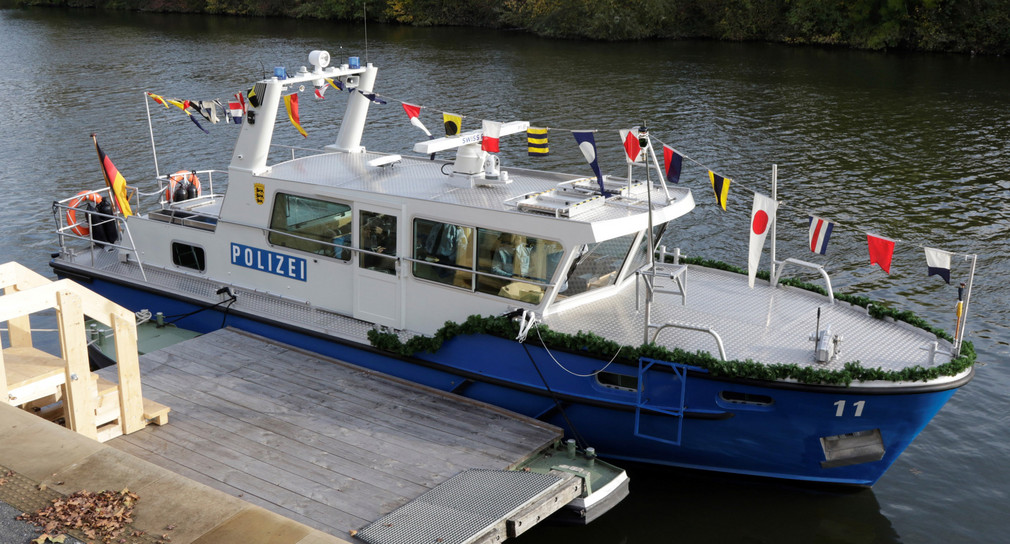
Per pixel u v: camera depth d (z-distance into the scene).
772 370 9.22
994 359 14.07
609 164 25.00
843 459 9.75
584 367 9.97
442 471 9.14
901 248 18.98
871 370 9.20
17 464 8.41
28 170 24.48
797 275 17.48
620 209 10.32
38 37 53.44
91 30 57.34
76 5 76.00
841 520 10.21
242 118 11.81
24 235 19.67
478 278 10.48
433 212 10.45
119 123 29.84
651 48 50.72
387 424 10.05
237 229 12.20
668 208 10.47
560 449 10.05
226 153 26.31
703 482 10.74
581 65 43.09
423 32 57.47
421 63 43.09
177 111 31.59
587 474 9.11
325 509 8.45
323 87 12.51
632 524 10.12
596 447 10.54
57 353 14.67
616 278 11.01
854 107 33.59
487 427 10.03
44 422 9.12
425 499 8.57
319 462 9.27
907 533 10.04
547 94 35.16
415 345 10.70
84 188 22.97
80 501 7.86
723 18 54.91
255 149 11.77
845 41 51.91
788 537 9.91
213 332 12.30
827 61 45.78
